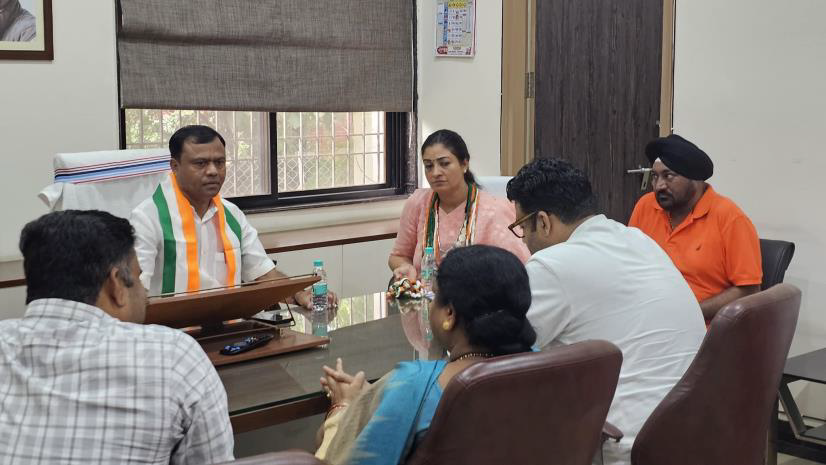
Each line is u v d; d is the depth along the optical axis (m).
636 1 4.75
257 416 1.93
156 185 3.23
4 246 3.50
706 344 1.95
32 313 1.40
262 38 4.16
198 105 4.00
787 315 2.05
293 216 4.42
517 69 4.79
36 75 3.51
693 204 3.05
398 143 4.89
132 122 3.95
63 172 3.04
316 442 1.88
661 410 1.99
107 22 3.69
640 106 4.84
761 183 3.63
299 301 2.90
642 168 4.89
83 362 1.37
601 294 2.05
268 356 2.29
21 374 1.37
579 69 4.71
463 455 1.45
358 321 2.69
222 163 2.84
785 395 2.87
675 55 3.83
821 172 3.46
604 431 1.98
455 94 4.86
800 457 3.39
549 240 2.22
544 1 4.70
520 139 4.83
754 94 3.61
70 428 1.34
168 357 1.41
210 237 2.90
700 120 3.78
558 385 1.49
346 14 4.45
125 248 1.49
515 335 1.56
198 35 3.95
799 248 3.55
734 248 2.94
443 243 3.26
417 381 1.52
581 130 4.74
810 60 3.44
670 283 2.14
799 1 3.44
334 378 2.01
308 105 4.38
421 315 2.77
